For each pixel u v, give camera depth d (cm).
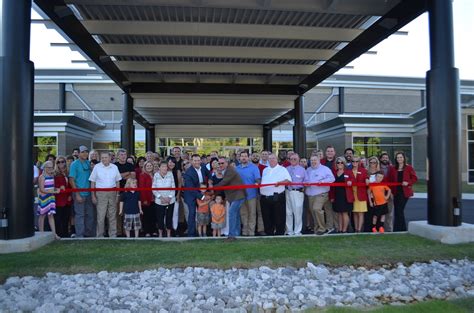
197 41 1055
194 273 525
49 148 2275
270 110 1786
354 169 798
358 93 3316
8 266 545
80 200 790
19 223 639
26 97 649
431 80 724
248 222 812
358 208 804
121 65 1222
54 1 784
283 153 1062
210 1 802
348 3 845
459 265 571
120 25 928
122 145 1427
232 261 563
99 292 462
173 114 1923
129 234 795
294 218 826
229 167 715
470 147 2441
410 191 803
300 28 974
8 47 637
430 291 472
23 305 416
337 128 2694
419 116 2606
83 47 971
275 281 495
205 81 1432
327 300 441
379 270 550
